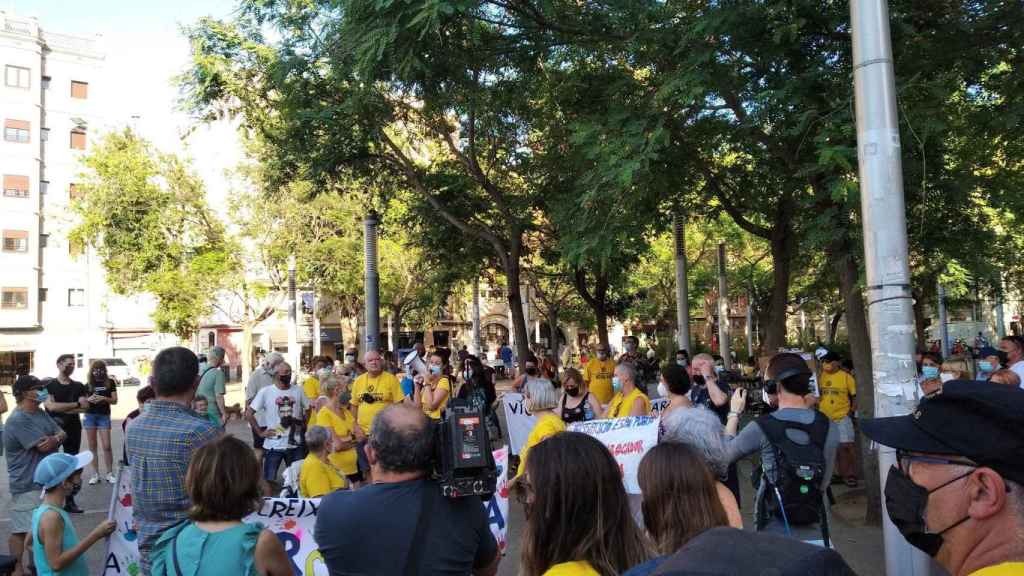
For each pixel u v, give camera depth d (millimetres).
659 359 33250
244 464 3289
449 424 3107
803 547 1228
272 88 14008
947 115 8281
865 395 8469
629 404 7387
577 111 11938
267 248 32531
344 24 9219
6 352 45625
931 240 8633
